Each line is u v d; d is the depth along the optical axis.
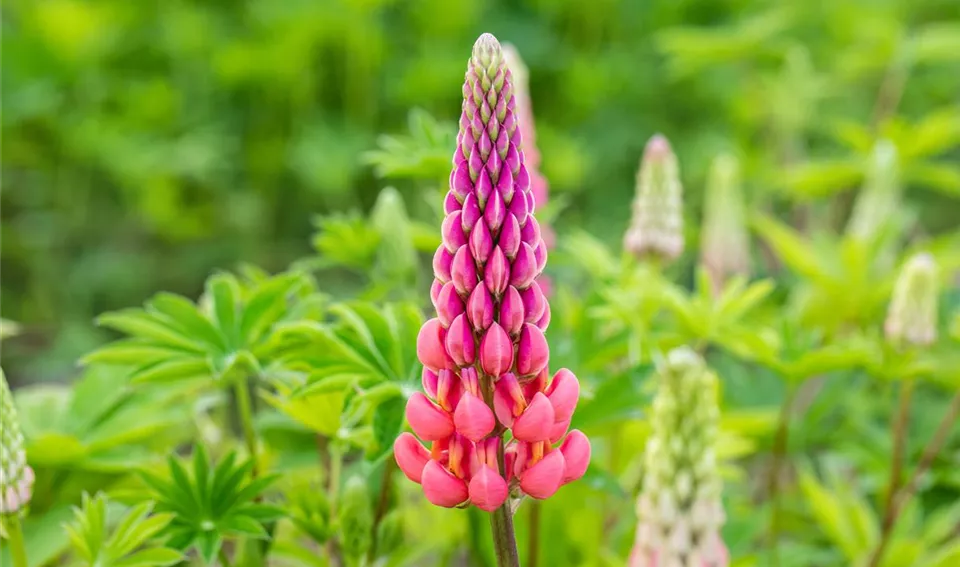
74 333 2.26
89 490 1.12
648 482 0.99
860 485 1.42
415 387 1.04
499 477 0.90
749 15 2.64
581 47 2.76
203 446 1.06
